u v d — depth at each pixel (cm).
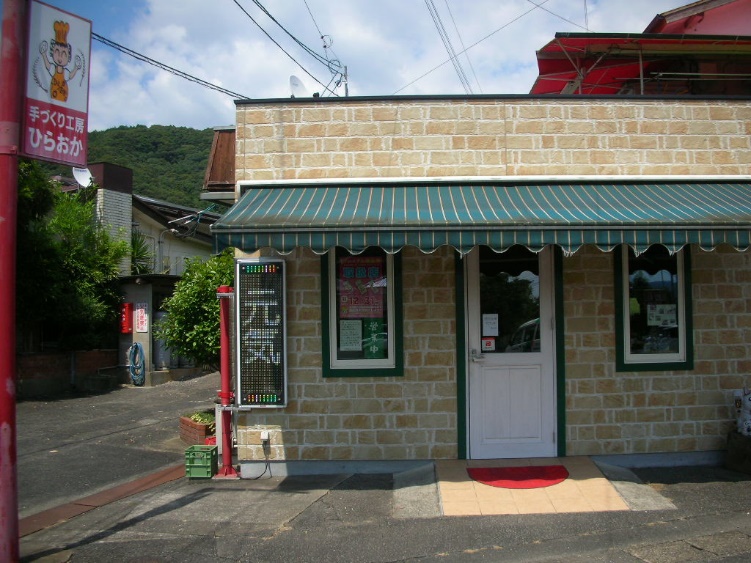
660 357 704
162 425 1046
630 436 694
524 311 703
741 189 693
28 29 489
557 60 1059
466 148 715
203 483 675
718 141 730
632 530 524
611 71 1062
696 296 705
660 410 696
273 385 676
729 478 652
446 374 688
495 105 718
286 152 714
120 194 1845
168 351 1616
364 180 704
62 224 1527
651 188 696
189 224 1942
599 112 722
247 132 715
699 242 571
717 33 1093
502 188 696
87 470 763
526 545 501
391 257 695
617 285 698
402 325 688
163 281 1597
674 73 977
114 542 522
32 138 489
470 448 690
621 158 721
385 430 685
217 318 943
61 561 483
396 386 686
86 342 1512
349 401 686
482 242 565
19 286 1329
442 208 619
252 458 688
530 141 718
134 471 759
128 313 1588
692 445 698
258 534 536
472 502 588
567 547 495
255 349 678
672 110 727
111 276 1590
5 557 458
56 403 1290
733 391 702
